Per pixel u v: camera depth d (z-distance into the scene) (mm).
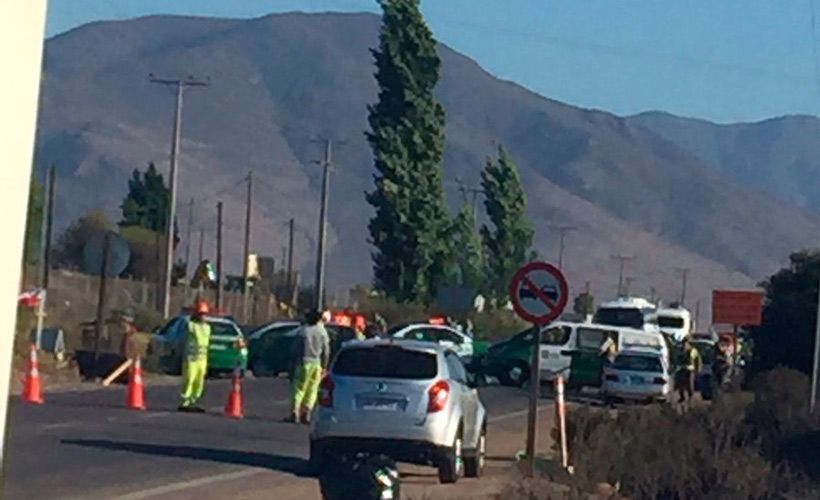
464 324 193500
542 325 61188
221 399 96750
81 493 47406
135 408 82688
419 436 55969
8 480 49219
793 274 154375
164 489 49781
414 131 190750
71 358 108438
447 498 50375
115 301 176125
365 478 29562
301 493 50688
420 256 191375
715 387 122688
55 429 67688
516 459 65750
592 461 66062
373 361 57219
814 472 83312
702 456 74250
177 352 121375
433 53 190375
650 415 83625
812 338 148500
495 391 131375
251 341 131125
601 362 132375
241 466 57906
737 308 130375
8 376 7781
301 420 79938
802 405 107812
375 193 193250
